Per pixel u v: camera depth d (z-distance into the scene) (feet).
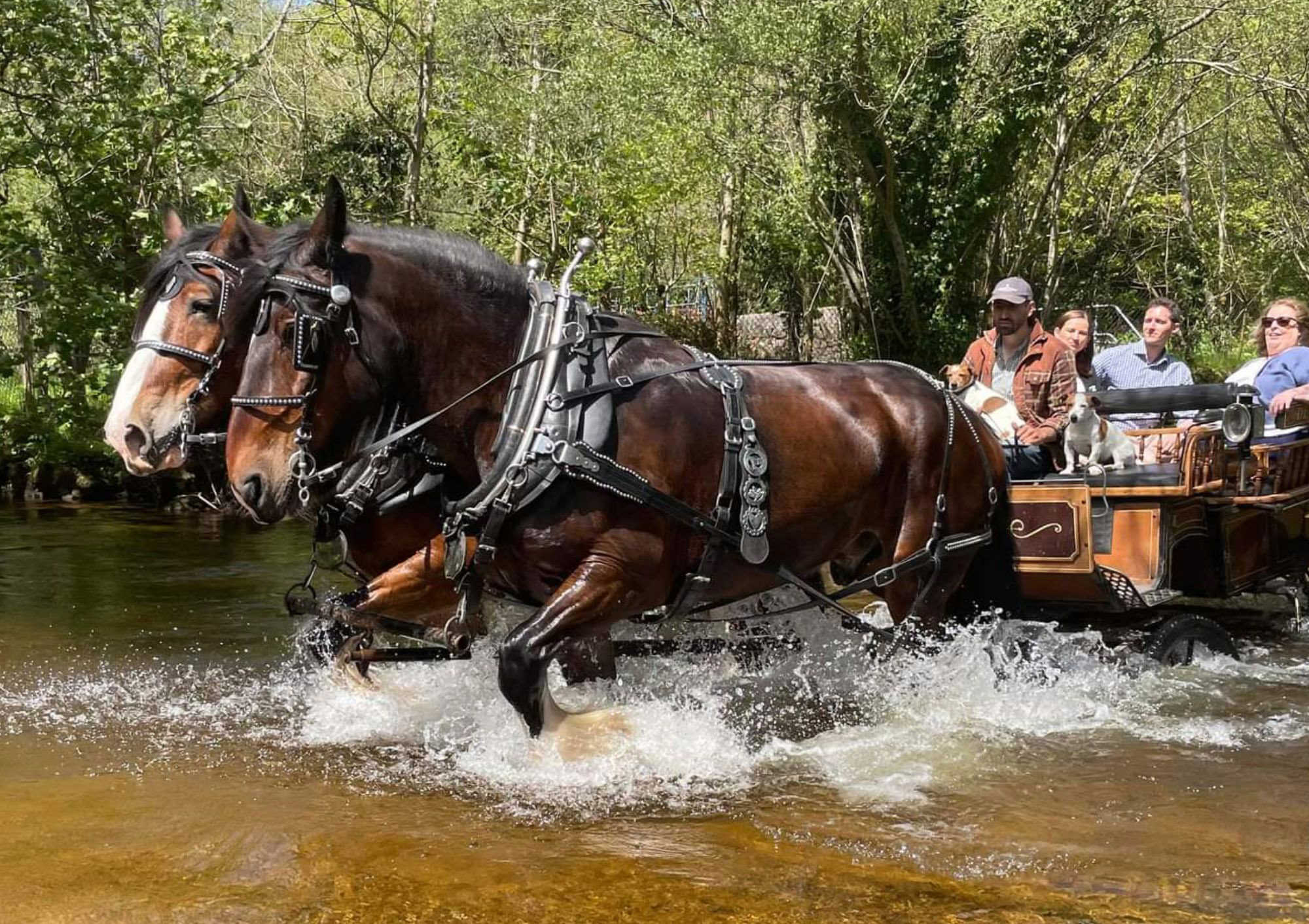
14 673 20.31
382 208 74.64
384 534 16.17
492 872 12.23
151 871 12.25
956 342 61.26
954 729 17.16
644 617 16.01
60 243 47.57
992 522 18.21
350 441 14.62
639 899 11.64
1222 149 87.04
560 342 14.44
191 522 41.73
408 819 13.69
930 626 17.70
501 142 67.00
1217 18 65.92
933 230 60.54
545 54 69.56
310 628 17.54
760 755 15.93
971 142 58.54
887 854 12.76
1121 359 25.77
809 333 69.21
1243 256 95.61
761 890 11.87
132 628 23.93
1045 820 13.79
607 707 16.33
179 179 50.21
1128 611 21.25
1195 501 20.08
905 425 16.93
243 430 14.10
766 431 15.58
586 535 14.17
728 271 68.59
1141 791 14.75
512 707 17.42
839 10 51.31
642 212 67.51
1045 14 55.93
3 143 45.68
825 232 60.90
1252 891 11.92
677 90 53.88
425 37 64.85
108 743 16.62
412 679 19.17
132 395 14.38
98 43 46.32
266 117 76.02
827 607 17.26
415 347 14.49
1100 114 73.05
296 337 13.98
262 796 14.48
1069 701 18.28
